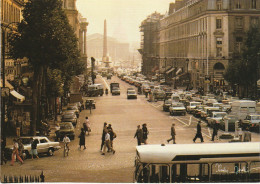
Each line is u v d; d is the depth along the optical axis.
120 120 56.75
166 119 57.66
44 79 49.75
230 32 108.75
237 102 52.94
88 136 43.69
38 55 41.06
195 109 61.75
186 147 18.97
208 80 100.12
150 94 87.75
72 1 122.19
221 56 108.88
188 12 135.00
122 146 36.78
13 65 58.88
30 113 49.12
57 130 41.75
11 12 58.62
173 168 18.56
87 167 27.58
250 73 81.12
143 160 18.56
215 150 18.75
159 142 37.78
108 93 115.56
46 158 31.53
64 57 42.84
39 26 41.09
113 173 25.38
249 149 18.94
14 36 42.62
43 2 42.34
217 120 47.84
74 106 62.41
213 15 109.50
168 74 154.50
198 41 120.38
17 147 29.03
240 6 108.88
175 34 154.50
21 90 53.16
